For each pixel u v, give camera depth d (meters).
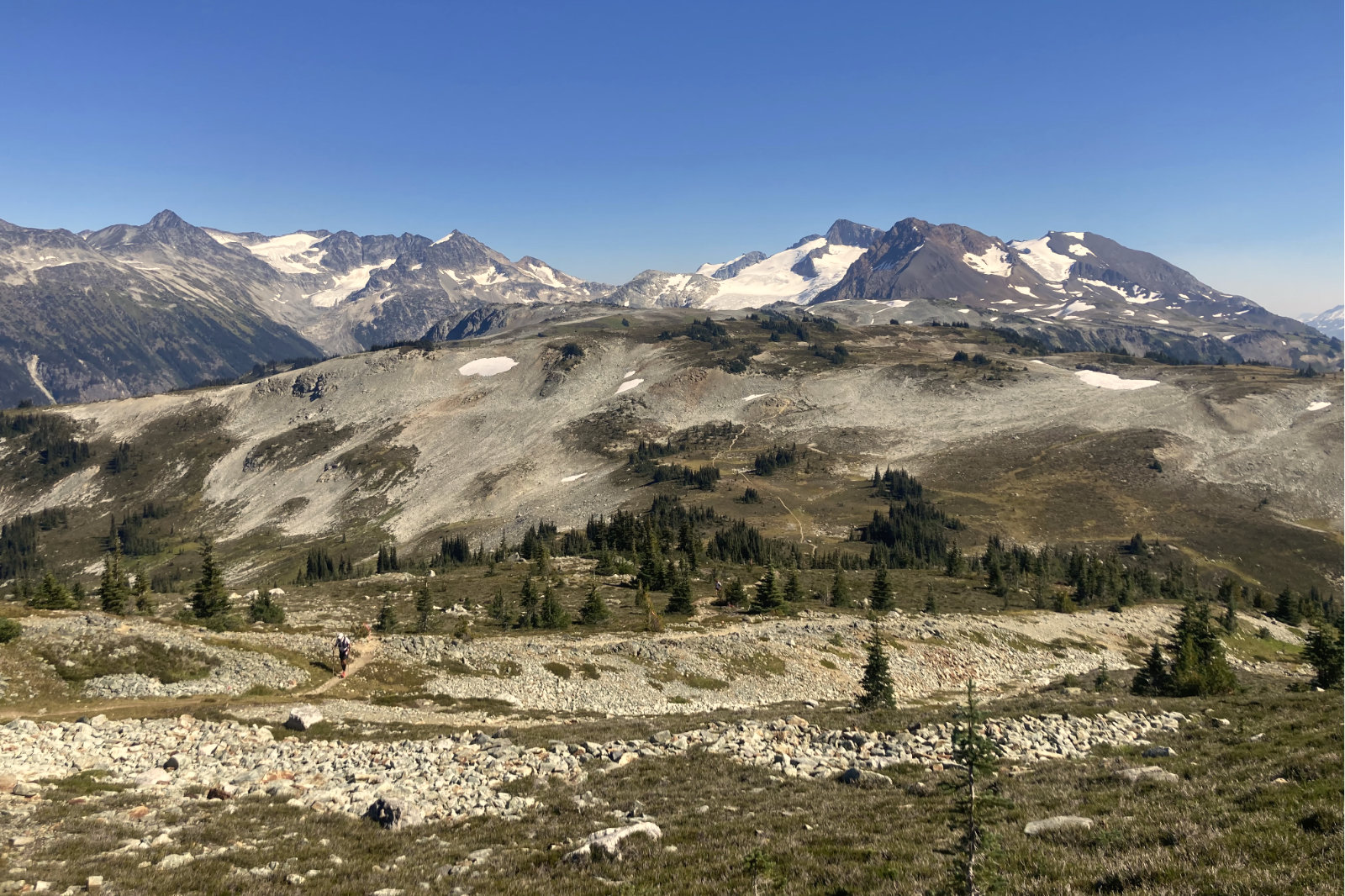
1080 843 15.55
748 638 71.12
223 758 29.94
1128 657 88.12
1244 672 78.81
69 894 14.70
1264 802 16.50
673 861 16.80
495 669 56.53
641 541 140.12
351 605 94.00
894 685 66.38
